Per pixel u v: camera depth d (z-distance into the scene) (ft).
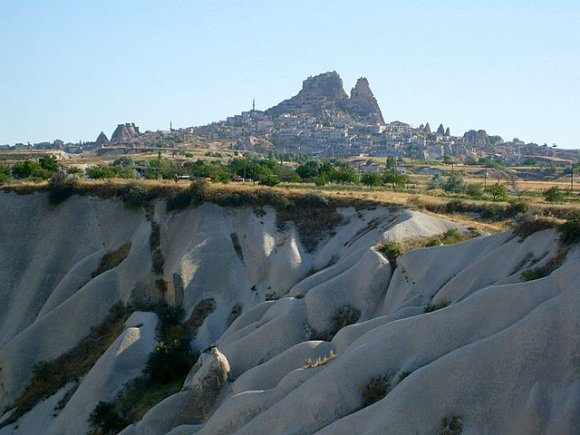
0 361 192.95
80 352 190.19
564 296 100.48
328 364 122.31
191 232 211.20
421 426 97.19
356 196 216.74
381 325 125.49
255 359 154.20
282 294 190.19
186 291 196.44
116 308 199.72
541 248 138.21
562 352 96.58
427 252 158.40
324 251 197.98
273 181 269.64
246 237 208.95
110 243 220.23
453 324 111.55
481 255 148.97
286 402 116.37
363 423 102.17
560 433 89.15
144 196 224.53
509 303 108.99
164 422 145.38
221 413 127.65
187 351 176.76
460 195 277.44
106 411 163.02
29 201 232.53
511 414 94.58
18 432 174.70
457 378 99.25
